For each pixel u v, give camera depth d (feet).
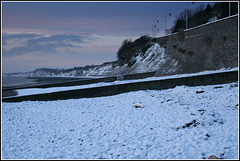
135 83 77.25
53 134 38.01
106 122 42.47
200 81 77.61
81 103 61.98
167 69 152.97
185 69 134.10
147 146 30.42
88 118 45.91
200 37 126.21
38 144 34.01
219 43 107.86
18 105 62.69
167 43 176.76
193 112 43.21
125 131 36.86
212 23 113.80
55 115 50.29
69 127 41.09
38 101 67.97
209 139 30.83
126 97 66.74
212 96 58.54
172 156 26.68
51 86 118.62
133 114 46.52
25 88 113.29
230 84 66.95
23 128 42.22
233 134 31.78
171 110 47.52
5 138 37.19
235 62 95.50
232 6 143.64
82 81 127.85
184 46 145.79
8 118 49.52
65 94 70.64
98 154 28.60
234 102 50.49
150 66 183.42
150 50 212.43
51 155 29.30
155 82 78.13
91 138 34.76
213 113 41.60
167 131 35.19
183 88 71.97
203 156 25.86
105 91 74.54
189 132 33.96
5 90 111.65
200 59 124.67
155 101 57.72
